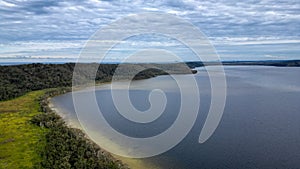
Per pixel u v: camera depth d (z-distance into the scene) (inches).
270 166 1642.5
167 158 1737.2
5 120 2741.1
